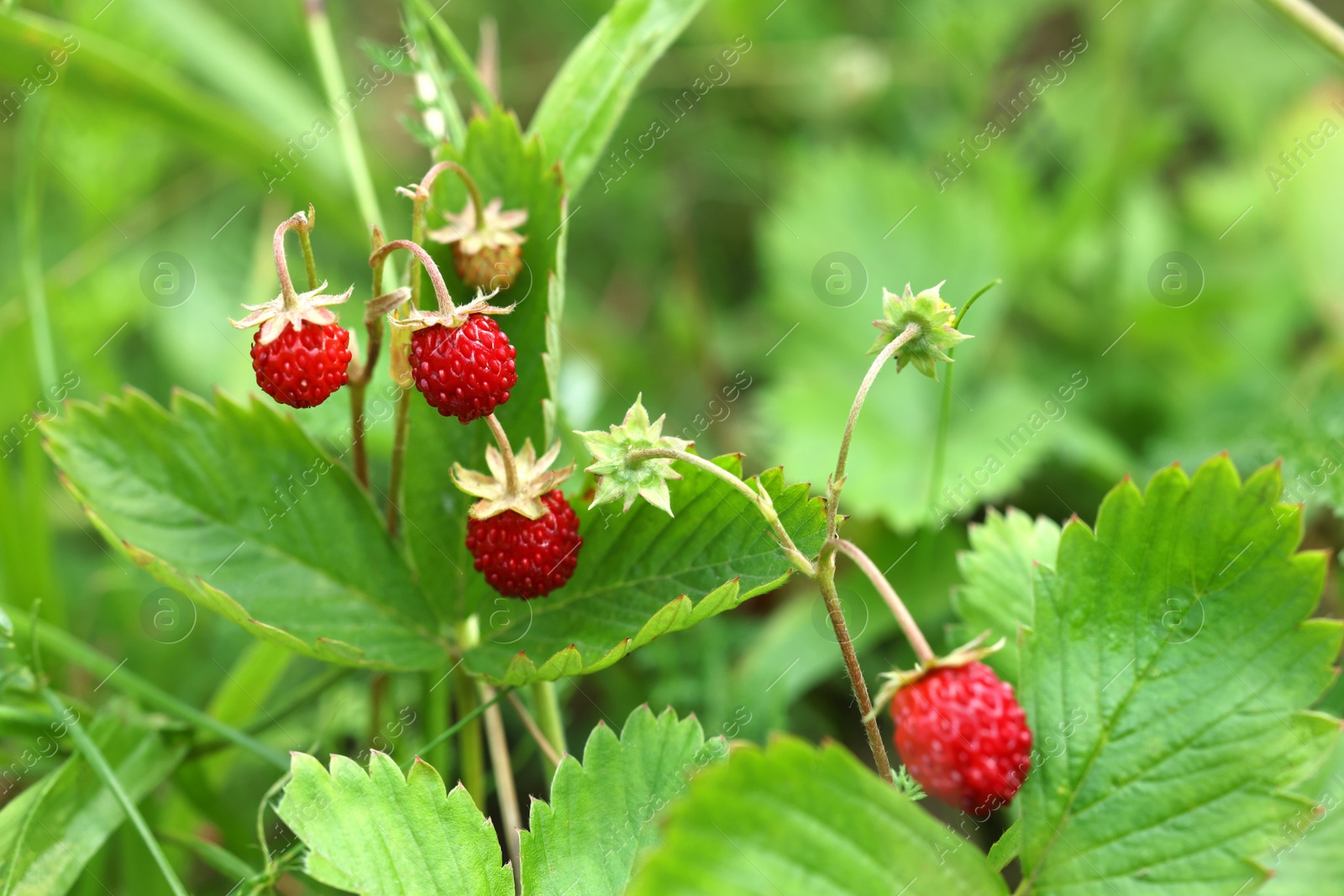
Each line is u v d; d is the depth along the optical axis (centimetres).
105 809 26
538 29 43
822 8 44
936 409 34
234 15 41
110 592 31
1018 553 27
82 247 35
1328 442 30
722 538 25
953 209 36
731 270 41
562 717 30
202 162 38
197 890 29
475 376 24
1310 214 34
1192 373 35
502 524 25
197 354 35
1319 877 24
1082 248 38
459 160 26
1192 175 42
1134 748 24
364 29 42
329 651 25
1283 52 40
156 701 27
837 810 22
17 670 26
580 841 24
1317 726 24
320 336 24
